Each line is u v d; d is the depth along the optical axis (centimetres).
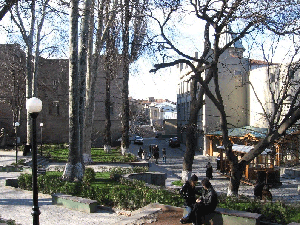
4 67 4131
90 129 2644
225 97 4106
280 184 2236
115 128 4778
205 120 4178
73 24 1647
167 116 11344
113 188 1331
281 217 897
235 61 4028
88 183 1499
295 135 1980
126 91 3234
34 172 798
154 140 7194
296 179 2491
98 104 4722
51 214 1099
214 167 3178
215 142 4269
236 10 1314
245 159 1525
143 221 922
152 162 3578
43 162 2750
